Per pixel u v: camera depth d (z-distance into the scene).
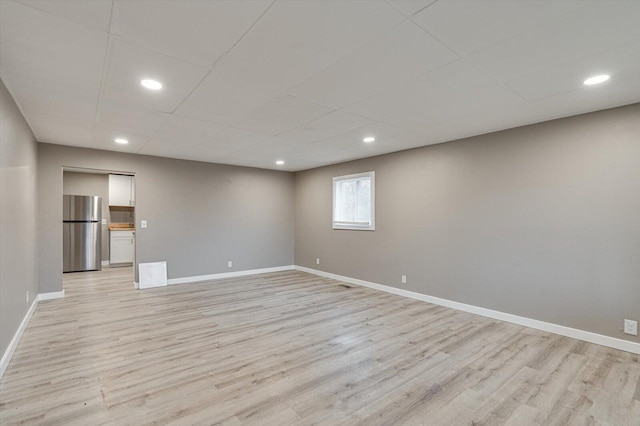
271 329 3.36
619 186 2.89
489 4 1.53
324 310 4.05
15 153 2.82
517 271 3.56
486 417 1.91
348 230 5.80
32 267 3.83
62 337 3.10
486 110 3.04
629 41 1.85
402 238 4.85
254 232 6.60
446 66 2.18
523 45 1.91
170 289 5.16
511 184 3.63
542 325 3.36
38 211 4.33
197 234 5.84
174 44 1.90
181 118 3.31
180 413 1.92
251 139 4.20
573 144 3.17
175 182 5.59
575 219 3.15
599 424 1.85
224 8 1.56
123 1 1.51
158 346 2.90
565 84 2.45
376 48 1.95
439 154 4.38
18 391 2.15
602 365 2.56
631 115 2.84
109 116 3.23
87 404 2.01
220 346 2.91
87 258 6.88
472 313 3.95
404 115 3.20
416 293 4.64
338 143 4.41
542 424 1.85
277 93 2.64
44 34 1.79
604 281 2.97
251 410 1.96
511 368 2.52
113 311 3.96
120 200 7.45
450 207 4.24
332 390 2.20
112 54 2.02
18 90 2.56
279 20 1.66
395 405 2.03
